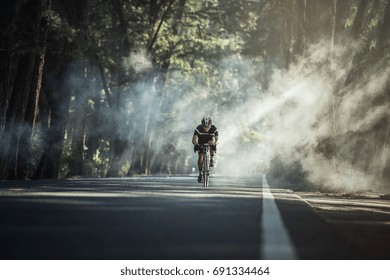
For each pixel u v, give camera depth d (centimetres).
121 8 10212
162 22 10794
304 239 1806
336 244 1716
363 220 3064
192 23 11456
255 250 1579
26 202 2902
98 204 2917
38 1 6306
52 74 7844
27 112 6844
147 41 10581
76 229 1939
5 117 6353
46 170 7781
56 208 2627
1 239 1702
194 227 2072
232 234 1905
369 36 7738
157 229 1994
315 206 4041
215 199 3566
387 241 2195
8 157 6438
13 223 2061
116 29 10312
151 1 10431
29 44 6269
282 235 1888
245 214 2591
